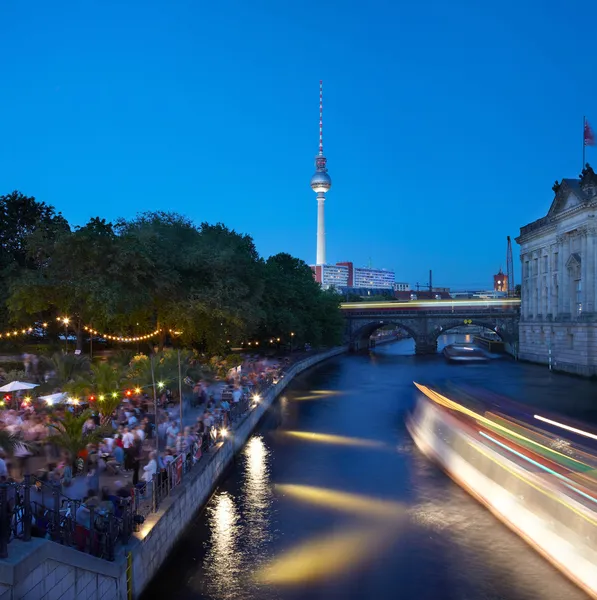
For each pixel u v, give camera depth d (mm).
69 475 18047
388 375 80062
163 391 35219
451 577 18688
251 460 32500
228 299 55750
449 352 113062
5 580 10102
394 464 31875
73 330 58031
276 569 19172
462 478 27688
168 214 63688
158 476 19438
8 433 19953
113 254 48344
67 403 27234
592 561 17234
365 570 19094
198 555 20094
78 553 12570
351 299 195625
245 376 51188
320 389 64312
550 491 19938
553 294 90438
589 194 76625
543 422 28297
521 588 17938
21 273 50875
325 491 27062
